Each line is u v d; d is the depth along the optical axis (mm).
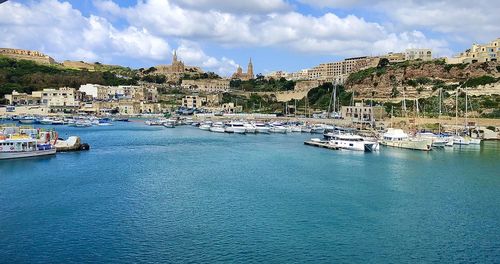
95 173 97062
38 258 51000
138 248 54125
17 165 105125
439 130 174250
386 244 56750
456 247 56281
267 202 74250
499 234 60938
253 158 122500
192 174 97375
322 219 65688
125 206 71000
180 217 65750
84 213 67000
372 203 74562
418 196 79625
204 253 53031
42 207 69750
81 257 51406
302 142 167000
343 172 101125
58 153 126250
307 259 51906
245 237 58125
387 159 122375
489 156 130250
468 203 75500
